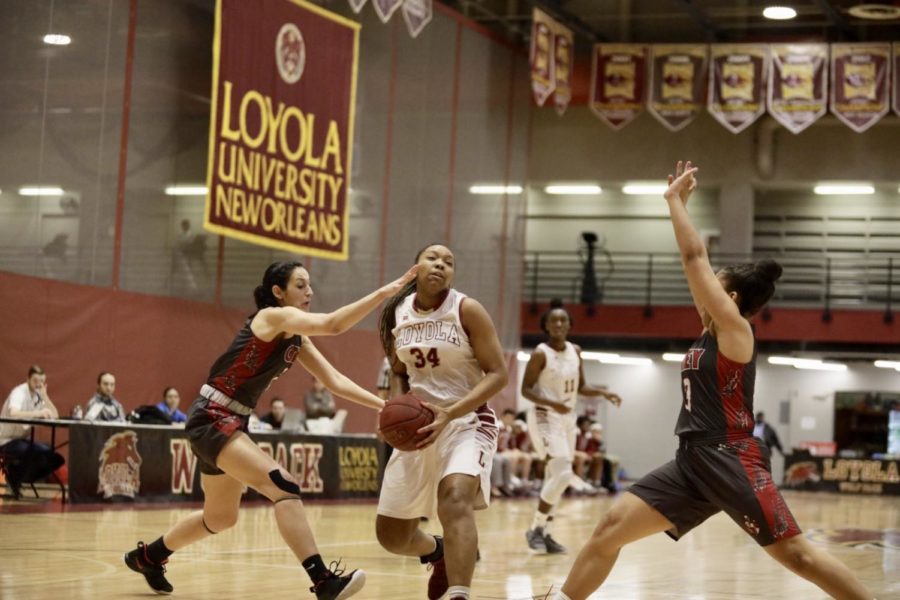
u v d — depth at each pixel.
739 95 25.56
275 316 5.84
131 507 13.35
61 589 6.52
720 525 15.23
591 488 23.75
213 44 18.64
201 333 18.97
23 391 14.45
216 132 17.98
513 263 27.08
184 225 18.80
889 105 24.94
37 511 12.23
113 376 16.59
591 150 31.72
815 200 32.97
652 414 33.25
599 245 33.88
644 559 9.97
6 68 16.22
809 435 32.41
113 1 17.64
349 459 16.95
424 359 5.54
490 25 27.89
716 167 30.98
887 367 31.78
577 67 29.78
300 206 19.73
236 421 5.94
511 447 22.11
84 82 17.25
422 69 24.03
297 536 5.76
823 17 26.72
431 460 5.53
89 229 17.25
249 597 6.48
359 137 22.34
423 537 5.90
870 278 32.34
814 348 29.67
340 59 20.53
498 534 12.21
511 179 27.05
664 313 29.55
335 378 6.17
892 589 8.09
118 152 17.70
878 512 19.70
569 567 8.88
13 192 16.25
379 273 22.81
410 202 23.66
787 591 7.69
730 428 4.91
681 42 28.77
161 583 6.49
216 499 6.20
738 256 30.70
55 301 16.67
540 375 10.41
